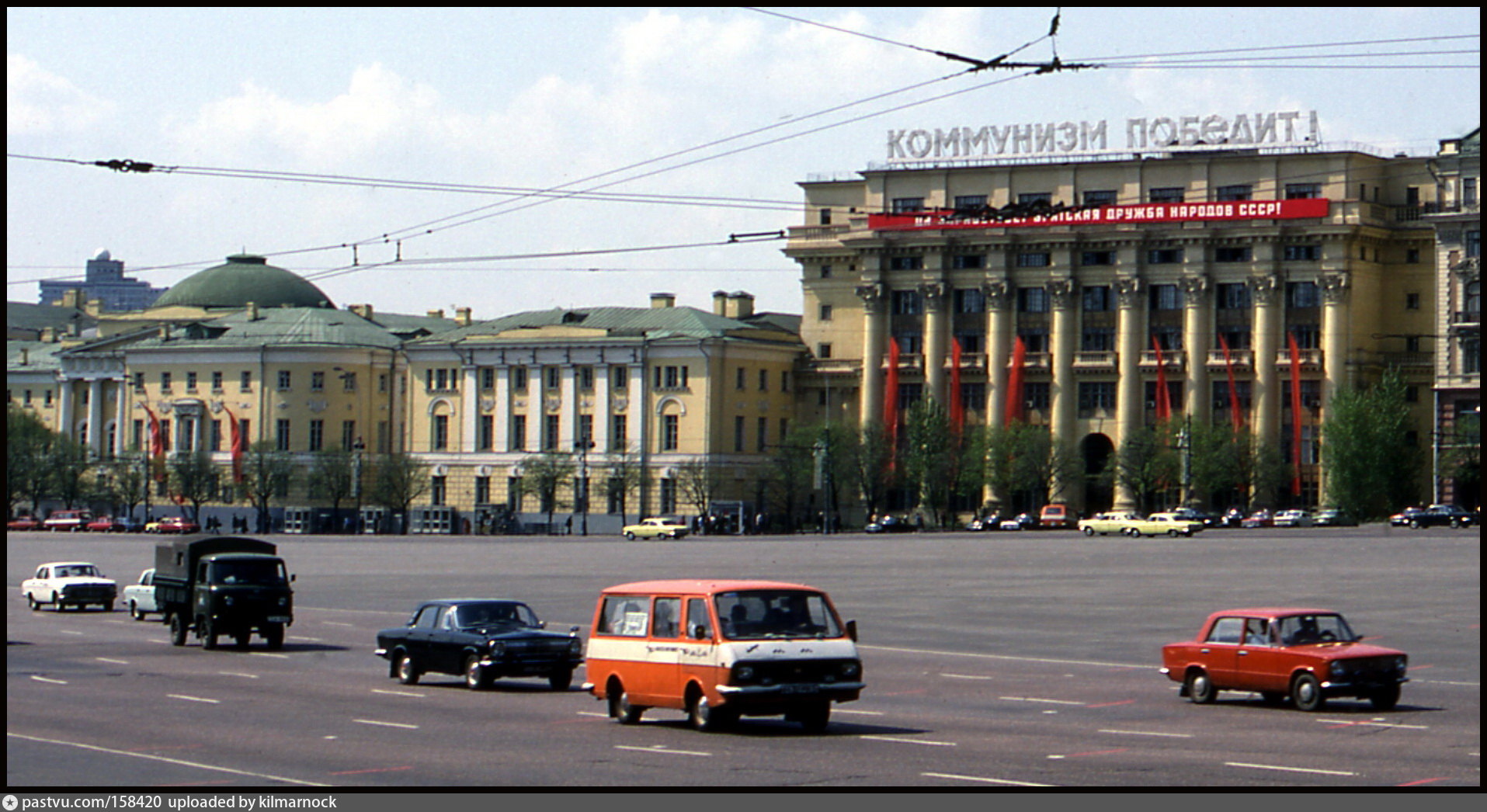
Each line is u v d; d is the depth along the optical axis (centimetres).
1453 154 14912
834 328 18525
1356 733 3303
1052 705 3900
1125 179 17100
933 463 16700
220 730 3441
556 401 18050
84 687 4441
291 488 18650
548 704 3969
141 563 11831
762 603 3353
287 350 18775
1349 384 15975
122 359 19950
